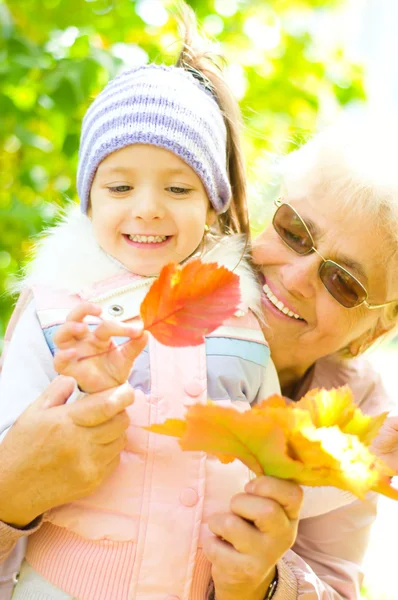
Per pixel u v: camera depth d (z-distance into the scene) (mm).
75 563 1599
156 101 1724
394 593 3422
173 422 1234
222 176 1854
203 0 3314
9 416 1621
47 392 1537
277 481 1311
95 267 1785
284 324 1928
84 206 1842
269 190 2111
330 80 3631
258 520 1324
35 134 3213
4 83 2875
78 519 1604
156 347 1694
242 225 2072
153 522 1592
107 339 1409
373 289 1897
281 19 4062
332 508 1850
